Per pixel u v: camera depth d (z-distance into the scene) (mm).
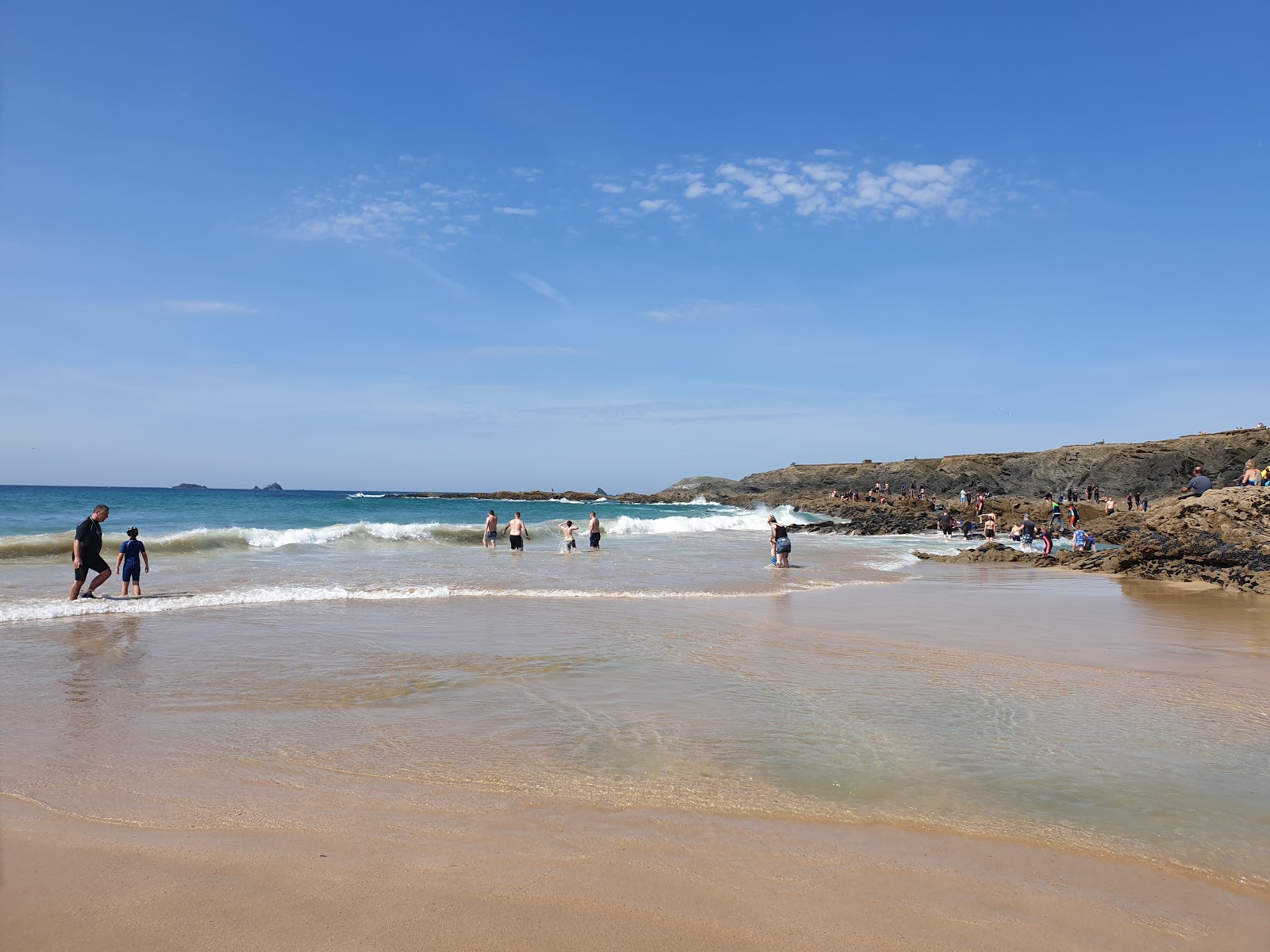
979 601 14953
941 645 10141
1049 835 4344
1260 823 4547
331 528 27859
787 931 3336
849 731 6258
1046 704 7164
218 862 3898
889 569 22250
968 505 61219
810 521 59031
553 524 38906
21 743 5762
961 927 3389
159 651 9078
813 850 4125
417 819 4465
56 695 7156
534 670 8336
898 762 5523
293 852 4020
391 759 5512
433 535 29859
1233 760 5652
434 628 10812
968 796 4914
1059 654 9680
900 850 4137
